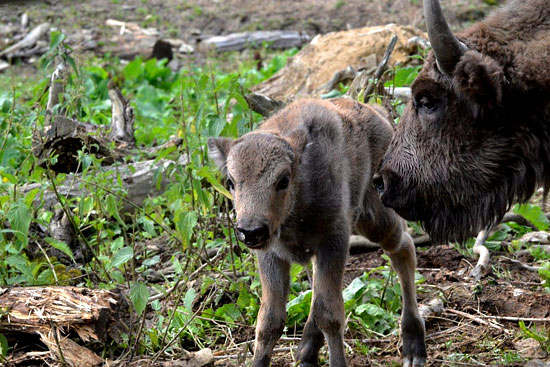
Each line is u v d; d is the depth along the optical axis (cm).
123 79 2539
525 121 919
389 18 3153
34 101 1625
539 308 1119
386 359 1002
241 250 1166
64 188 1323
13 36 3006
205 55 2928
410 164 962
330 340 898
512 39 922
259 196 845
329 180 910
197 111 1279
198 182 1034
